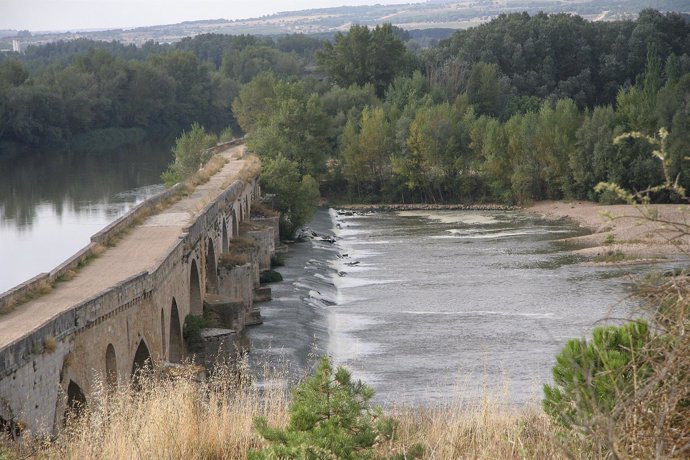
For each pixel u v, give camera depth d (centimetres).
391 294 7588
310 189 10712
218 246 6675
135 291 3622
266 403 2098
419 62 19562
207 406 2000
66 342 2881
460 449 1717
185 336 4900
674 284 1273
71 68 19700
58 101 18338
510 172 13625
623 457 1258
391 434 1639
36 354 2617
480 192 13962
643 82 16512
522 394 4284
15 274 8119
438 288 7738
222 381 2370
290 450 1485
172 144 19862
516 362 5381
